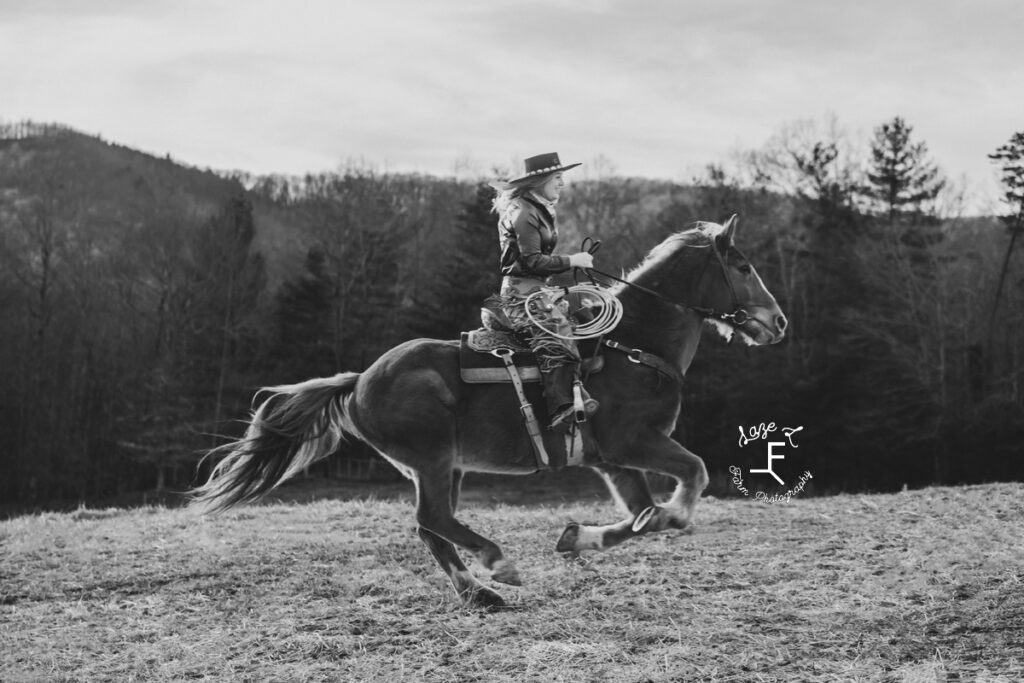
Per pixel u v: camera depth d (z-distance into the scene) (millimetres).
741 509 10703
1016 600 7070
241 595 8352
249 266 49375
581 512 11055
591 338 7242
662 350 7352
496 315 7332
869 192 44312
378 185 50219
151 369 44438
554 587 8086
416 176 57469
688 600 7625
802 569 8234
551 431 7172
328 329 46344
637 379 7203
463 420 7270
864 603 7320
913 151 43750
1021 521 9188
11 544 10508
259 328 45750
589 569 8523
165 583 8836
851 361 39469
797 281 43281
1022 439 36312
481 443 7281
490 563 7113
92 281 48438
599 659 6488
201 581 8789
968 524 9227
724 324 7621
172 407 42594
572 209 50562
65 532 11055
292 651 6973
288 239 56281
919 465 38812
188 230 46719
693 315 7531
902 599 7352
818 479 40000
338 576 8703
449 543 7637
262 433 7539
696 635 6855
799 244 45406
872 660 6320
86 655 7074
